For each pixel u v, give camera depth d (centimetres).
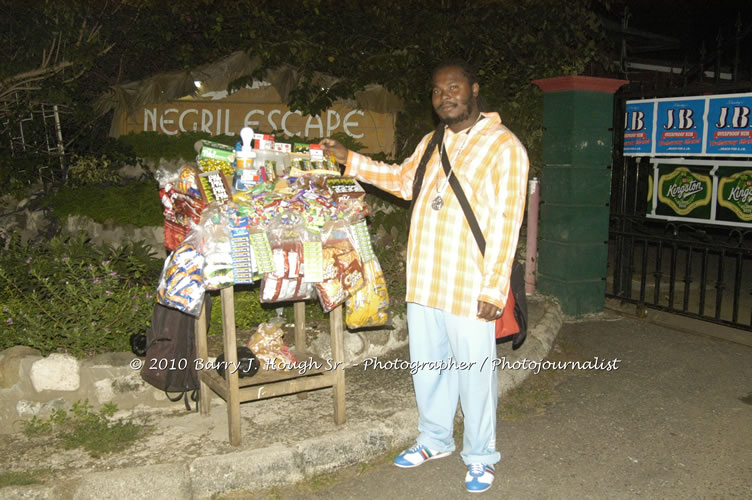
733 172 518
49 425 356
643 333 547
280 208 306
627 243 624
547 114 580
